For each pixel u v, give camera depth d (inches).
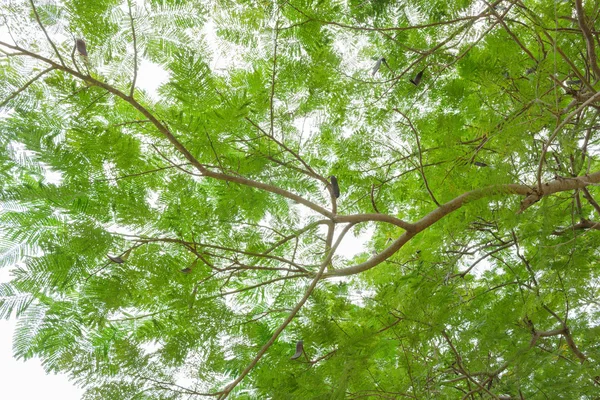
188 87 89.4
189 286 101.0
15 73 87.4
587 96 100.5
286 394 95.6
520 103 95.7
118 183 95.8
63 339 86.2
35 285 80.7
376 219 109.8
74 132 89.7
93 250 83.7
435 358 103.7
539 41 96.6
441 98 127.5
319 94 115.3
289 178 117.8
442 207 108.4
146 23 93.0
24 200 80.8
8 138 83.5
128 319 102.4
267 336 110.2
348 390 100.7
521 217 98.8
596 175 98.7
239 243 111.7
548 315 115.3
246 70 108.7
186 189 104.0
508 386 100.0
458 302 113.8
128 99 90.7
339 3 114.2
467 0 103.3
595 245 101.9
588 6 97.0
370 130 129.6
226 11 96.8
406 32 119.8
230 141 105.0
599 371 93.7
